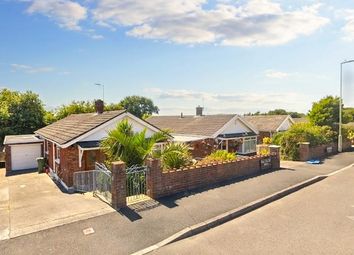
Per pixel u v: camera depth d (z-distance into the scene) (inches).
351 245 276.4
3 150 974.4
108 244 278.5
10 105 1093.8
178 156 507.8
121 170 374.0
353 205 401.7
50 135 725.3
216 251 268.4
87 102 1378.0
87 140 595.2
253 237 297.7
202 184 483.5
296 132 847.1
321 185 526.9
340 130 1024.9
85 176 578.2
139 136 494.9
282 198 442.9
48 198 473.1
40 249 267.4
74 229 311.0
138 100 3132.4
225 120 983.6
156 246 276.8
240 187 479.5
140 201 396.8
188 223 325.4
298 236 298.2
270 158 657.6
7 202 455.5
